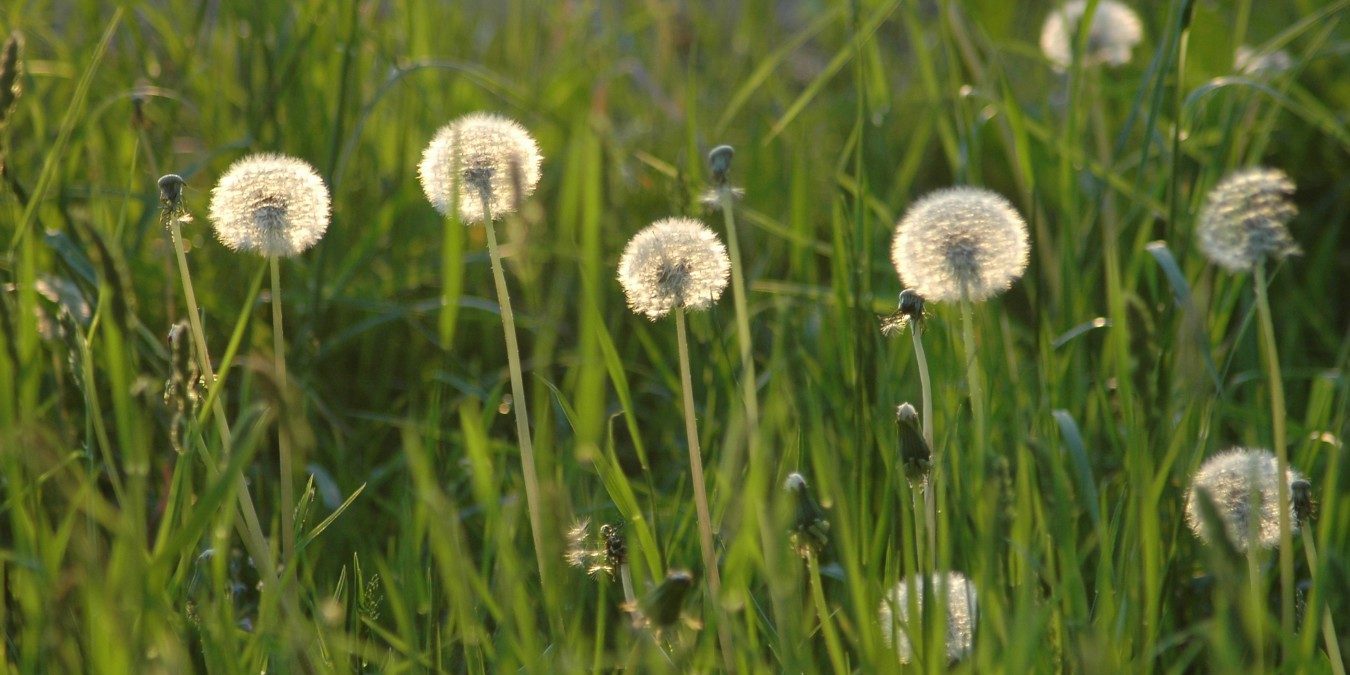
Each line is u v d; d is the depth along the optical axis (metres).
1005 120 2.89
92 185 2.77
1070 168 2.74
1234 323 2.90
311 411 2.74
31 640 2.39
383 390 2.81
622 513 2.45
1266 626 2.40
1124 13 3.10
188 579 2.48
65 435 2.55
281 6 2.97
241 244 2.44
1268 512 2.44
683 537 2.53
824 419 2.62
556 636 2.39
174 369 2.42
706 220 2.75
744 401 2.47
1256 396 2.70
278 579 2.44
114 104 2.90
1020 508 2.48
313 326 2.76
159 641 2.34
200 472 2.52
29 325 2.50
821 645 2.51
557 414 2.66
